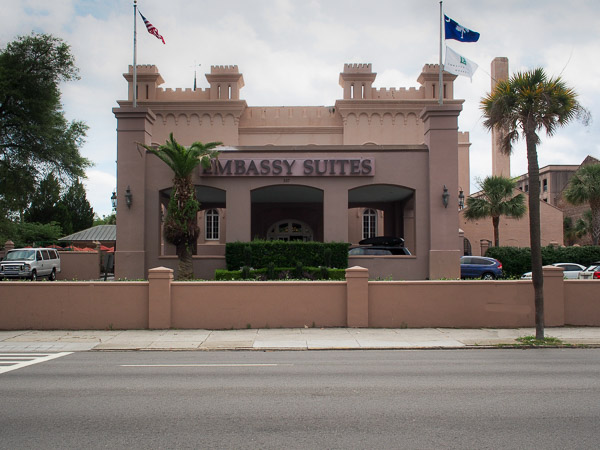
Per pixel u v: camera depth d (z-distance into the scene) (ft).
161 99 117.80
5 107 88.07
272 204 109.19
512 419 20.20
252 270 65.21
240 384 26.68
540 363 32.91
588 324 48.57
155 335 45.11
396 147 73.26
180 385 26.50
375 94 117.29
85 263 112.98
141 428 19.26
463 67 76.23
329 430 18.92
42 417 20.74
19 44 88.38
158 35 82.07
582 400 23.07
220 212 115.65
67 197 187.73
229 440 17.88
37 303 47.91
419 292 48.21
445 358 35.24
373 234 118.52
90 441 17.85
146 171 73.41
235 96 117.29
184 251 67.56
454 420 20.08
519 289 48.47
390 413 21.06
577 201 122.52
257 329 47.55
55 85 92.02
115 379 28.14
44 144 92.48
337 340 42.45
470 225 134.62
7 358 35.88
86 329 47.70
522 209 116.16
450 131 72.23
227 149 73.82
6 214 107.86
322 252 69.15
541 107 43.27
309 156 73.61
